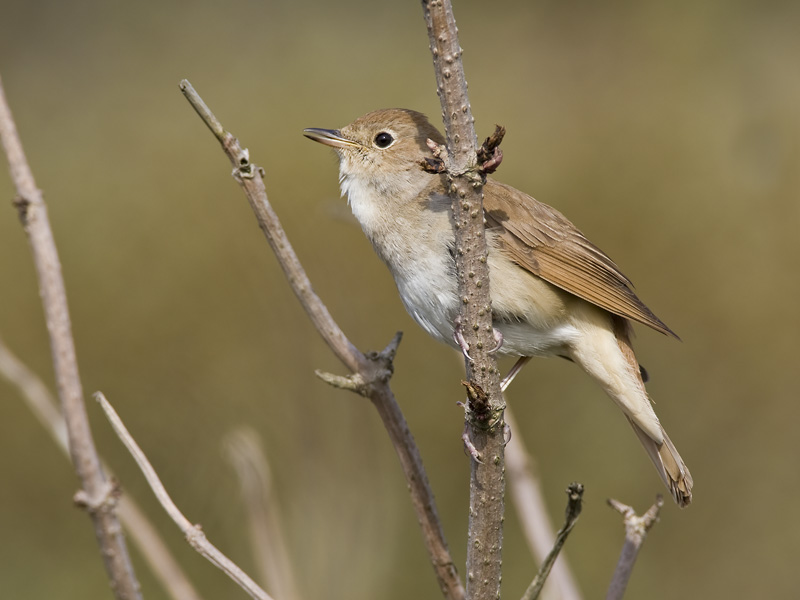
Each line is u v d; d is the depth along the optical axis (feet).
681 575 36.78
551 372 39.24
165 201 43.09
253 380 34.76
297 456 28.91
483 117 49.47
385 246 21.71
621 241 43.70
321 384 30.94
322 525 26.63
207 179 43.42
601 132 47.80
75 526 36.91
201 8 61.11
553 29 57.82
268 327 36.65
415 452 16.34
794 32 55.57
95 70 55.98
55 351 12.37
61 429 17.19
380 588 26.91
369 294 38.19
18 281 41.57
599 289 21.09
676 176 46.11
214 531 33.76
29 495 37.11
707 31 55.57
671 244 43.83
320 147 42.86
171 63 55.57
